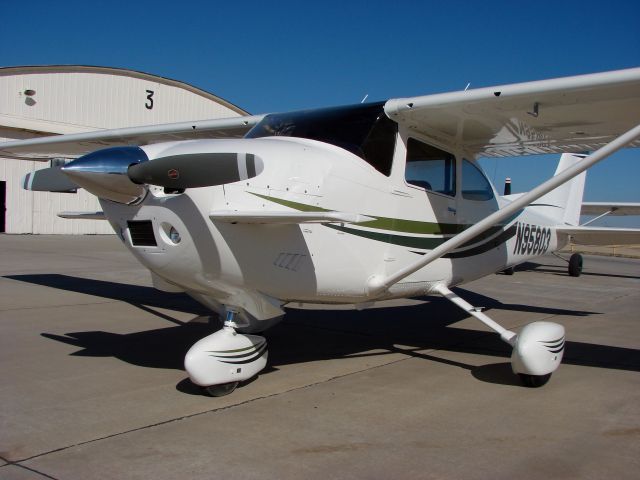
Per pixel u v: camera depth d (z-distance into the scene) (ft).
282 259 11.41
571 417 10.51
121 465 8.02
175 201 10.29
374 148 13.11
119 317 19.27
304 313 21.74
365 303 14.24
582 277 39.55
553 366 12.44
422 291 15.40
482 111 13.28
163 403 10.71
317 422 9.93
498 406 11.07
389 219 13.38
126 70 70.90
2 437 8.93
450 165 15.75
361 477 7.84
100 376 12.37
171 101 75.25
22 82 63.87
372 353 15.52
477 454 8.71
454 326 19.92
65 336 16.26
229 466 8.09
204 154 9.57
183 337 16.33
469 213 16.37
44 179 12.11
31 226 65.26
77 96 67.87
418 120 13.88
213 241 10.48
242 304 11.81
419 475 7.93
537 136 15.62
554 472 8.13
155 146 10.60
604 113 13.42
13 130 63.82
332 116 13.50
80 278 28.94
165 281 12.61
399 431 9.60
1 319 18.51
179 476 7.73
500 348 16.47
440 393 11.85
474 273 17.26
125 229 10.96
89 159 9.78
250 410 10.48
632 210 37.35
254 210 10.61
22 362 13.39
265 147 11.17
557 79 11.90
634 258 69.36
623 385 12.73
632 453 8.87
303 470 8.02
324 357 14.92
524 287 32.96
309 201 11.44
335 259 12.30
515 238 19.56
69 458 8.21
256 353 11.87
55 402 10.64
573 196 29.37
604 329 20.03
